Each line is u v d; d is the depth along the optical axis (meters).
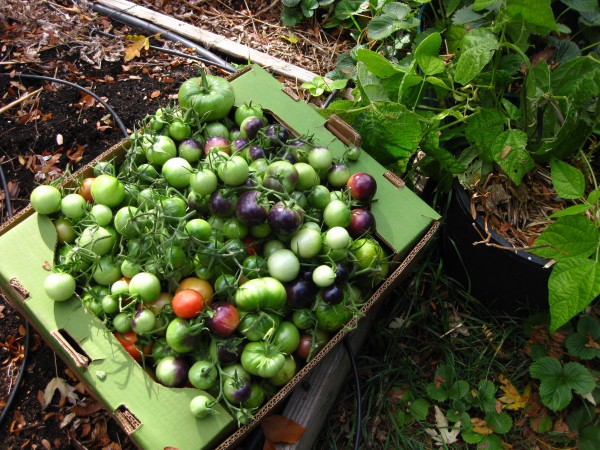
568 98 0.99
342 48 1.51
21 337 1.09
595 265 0.84
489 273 1.05
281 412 0.96
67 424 1.01
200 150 0.95
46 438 1.00
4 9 1.41
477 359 1.09
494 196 1.04
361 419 1.00
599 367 1.06
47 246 0.84
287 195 0.82
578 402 1.04
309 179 0.89
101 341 0.78
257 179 0.86
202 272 0.84
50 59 1.39
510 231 1.03
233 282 0.81
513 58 1.07
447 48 1.20
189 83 0.99
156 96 1.36
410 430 1.05
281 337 0.82
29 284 0.81
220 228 0.86
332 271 0.82
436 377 1.06
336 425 1.05
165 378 0.78
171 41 1.47
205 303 0.78
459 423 1.05
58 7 1.49
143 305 0.80
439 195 1.14
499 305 1.11
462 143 1.13
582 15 1.14
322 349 0.82
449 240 1.11
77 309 0.80
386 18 1.22
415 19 1.22
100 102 1.30
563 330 1.07
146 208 0.85
